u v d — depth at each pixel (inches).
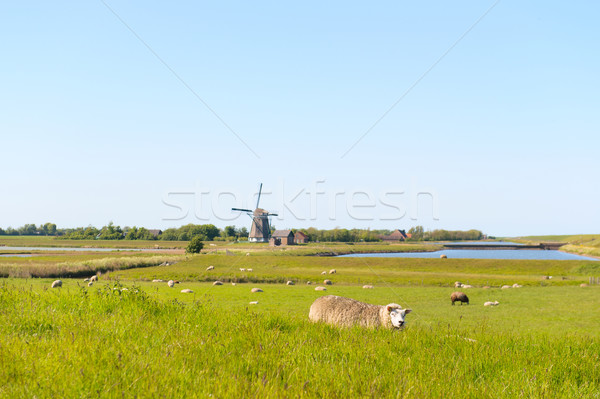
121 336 303.1
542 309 1339.8
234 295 1583.4
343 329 423.8
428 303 1514.5
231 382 209.9
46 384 195.8
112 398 186.2
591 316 1186.6
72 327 321.4
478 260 3595.0
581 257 5629.9
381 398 211.8
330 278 2469.2
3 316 350.6
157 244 7332.7
